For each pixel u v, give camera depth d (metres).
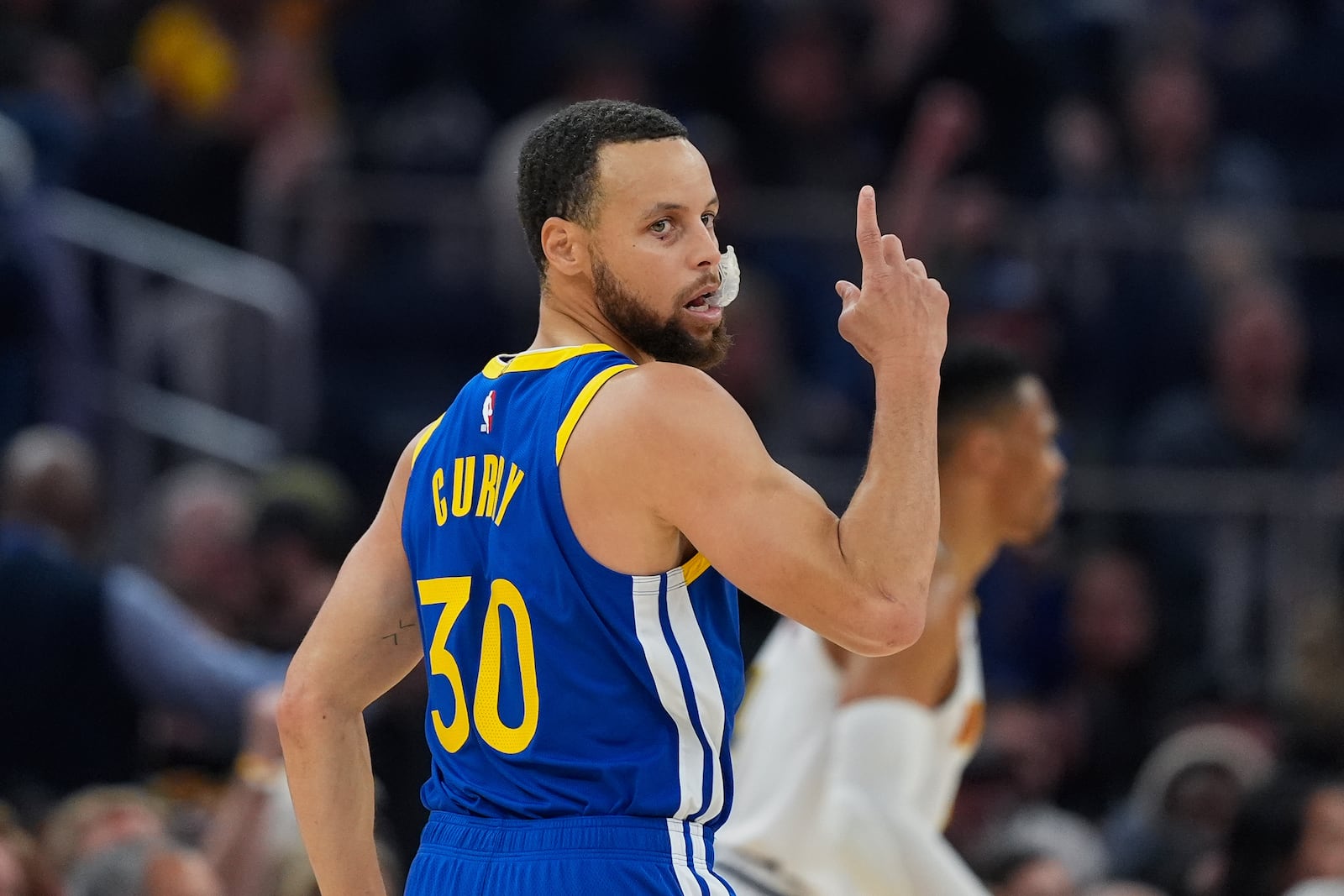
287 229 31.05
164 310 29.20
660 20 35.34
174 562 23.44
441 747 10.22
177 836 18.59
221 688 19.44
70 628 19.44
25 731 19.33
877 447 9.53
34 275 27.06
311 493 22.58
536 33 36.00
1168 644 28.78
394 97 36.50
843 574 9.25
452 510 10.16
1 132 27.81
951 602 14.63
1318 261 32.34
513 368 10.21
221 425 28.77
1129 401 30.80
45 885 15.66
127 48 36.66
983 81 32.81
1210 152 35.06
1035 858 19.89
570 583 9.63
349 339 30.94
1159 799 23.19
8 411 26.78
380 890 10.79
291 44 34.34
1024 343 29.62
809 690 14.80
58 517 21.50
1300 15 40.25
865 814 14.34
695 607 9.75
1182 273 31.22
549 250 10.04
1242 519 29.52
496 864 9.70
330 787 10.59
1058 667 28.27
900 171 32.47
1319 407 32.16
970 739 15.61
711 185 9.98
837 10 34.09
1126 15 37.78
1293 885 18.97
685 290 9.82
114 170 31.98
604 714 9.62
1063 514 29.39
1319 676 22.69
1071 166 33.00
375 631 10.65
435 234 31.30
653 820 9.61
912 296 9.69
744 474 9.39
